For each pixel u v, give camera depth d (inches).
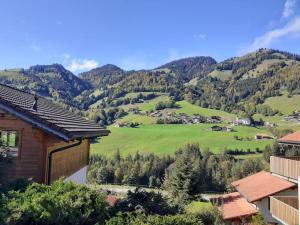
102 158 3973.9
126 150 4461.1
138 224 318.7
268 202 1003.9
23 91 836.0
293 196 926.4
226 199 1294.3
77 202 328.2
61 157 596.1
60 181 382.9
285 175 997.8
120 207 405.7
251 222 930.7
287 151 3230.8
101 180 3484.3
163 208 419.2
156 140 4879.4
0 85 690.2
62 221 303.9
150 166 3575.3
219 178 3191.4
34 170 489.7
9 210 279.0
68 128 519.5
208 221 552.4
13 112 477.7
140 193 428.5
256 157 3954.2
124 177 3447.3
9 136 609.6
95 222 330.6
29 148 491.5
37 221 288.8
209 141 4749.0
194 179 2094.0
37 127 478.0
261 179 1201.4
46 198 309.4
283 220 823.7
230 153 4247.0
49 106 769.6
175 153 4116.6
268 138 5000.0
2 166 484.4
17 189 367.2
